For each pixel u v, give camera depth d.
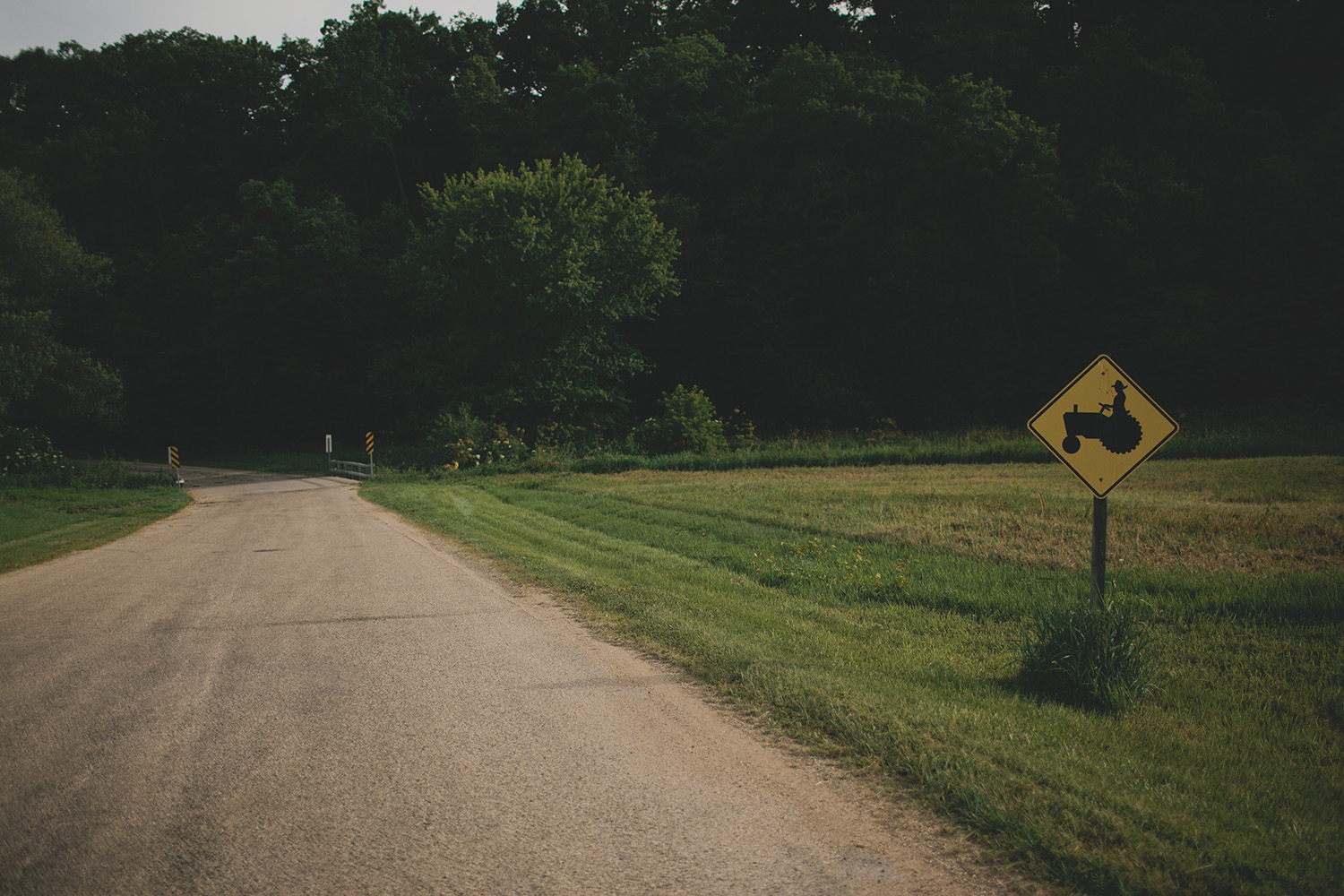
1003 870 3.15
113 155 69.00
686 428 32.09
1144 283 47.00
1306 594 7.29
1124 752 4.27
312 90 69.19
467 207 40.94
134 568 11.91
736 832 3.50
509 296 40.62
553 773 4.16
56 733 4.87
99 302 66.00
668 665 6.07
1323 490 15.24
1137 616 6.89
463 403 39.22
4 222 37.44
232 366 63.09
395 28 69.19
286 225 60.09
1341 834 3.40
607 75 59.59
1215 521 11.78
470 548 12.64
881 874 3.14
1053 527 11.88
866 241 51.78
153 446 67.00
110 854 3.40
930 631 6.98
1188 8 50.16
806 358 53.50
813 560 10.18
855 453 27.25
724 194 57.16
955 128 47.78
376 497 24.27
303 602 8.79
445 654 6.50
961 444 28.47
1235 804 3.68
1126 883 3.00
